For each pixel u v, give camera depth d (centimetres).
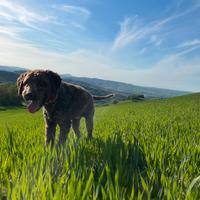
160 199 61
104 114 441
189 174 77
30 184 59
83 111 146
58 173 71
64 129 125
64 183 64
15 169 73
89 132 154
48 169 68
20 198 55
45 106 122
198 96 1041
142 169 83
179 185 69
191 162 83
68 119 127
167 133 127
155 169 74
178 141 102
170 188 60
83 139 108
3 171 77
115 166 79
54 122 124
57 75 117
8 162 83
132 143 95
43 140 125
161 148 91
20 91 116
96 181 70
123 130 152
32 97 108
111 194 55
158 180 72
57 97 122
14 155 92
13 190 56
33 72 113
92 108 155
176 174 74
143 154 89
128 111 488
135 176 71
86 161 81
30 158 79
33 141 114
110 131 155
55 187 59
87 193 57
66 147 89
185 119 246
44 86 111
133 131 138
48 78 114
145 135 127
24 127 231
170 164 80
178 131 142
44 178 64
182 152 94
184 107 497
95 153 96
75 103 132
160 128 160
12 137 115
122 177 70
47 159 75
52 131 125
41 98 111
